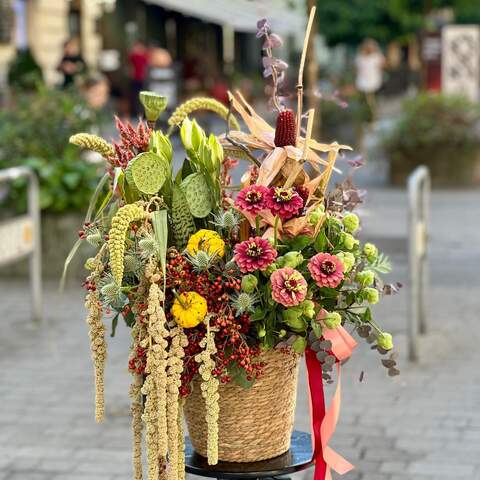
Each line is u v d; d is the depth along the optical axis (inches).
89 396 240.2
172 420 108.5
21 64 653.9
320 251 115.4
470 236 433.7
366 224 447.2
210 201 114.6
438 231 446.6
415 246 259.1
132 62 877.2
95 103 446.0
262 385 115.8
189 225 114.1
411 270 259.8
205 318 110.0
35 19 826.2
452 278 357.1
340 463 119.6
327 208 119.6
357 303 118.5
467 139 585.6
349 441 209.0
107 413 226.8
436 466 195.9
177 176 116.9
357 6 1381.6
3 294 347.6
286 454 120.9
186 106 125.8
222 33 1528.1
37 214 309.9
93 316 113.3
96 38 941.2
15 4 794.2
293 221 114.4
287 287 109.9
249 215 113.0
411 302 260.2
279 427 118.6
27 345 284.2
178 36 1325.0
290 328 114.7
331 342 114.9
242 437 116.8
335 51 1721.2
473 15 1443.2
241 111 120.1
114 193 118.6
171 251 111.2
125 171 112.8
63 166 359.6
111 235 105.7
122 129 119.0
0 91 617.3
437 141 586.2
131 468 197.0
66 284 357.7
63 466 198.5
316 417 118.5
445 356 265.4
